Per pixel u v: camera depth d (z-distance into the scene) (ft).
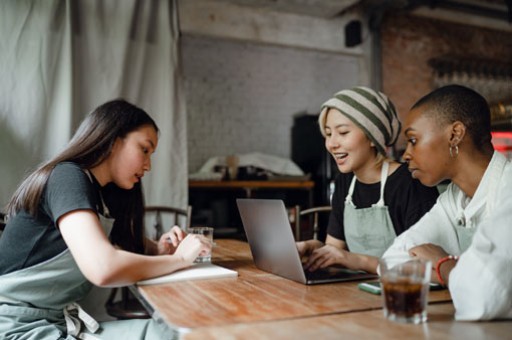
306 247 4.90
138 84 9.48
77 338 4.23
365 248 5.33
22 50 8.26
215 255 5.51
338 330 2.41
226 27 13.66
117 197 5.10
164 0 9.76
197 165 15.05
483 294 2.60
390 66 15.80
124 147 4.47
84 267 3.48
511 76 17.51
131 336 4.21
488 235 2.79
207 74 15.26
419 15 16.43
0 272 4.18
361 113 4.92
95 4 9.06
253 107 15.80
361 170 5.31
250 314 2.75
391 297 2.59
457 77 16.78
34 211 4.02
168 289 3.46
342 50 15.21
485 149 3.53
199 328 2.46
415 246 3.62
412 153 3.65
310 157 14.73
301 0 13.52
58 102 8.48
